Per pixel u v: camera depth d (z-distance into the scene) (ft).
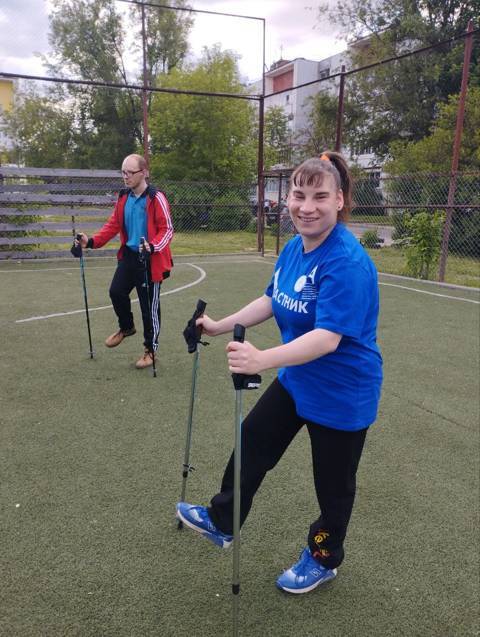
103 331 19.20
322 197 5.75
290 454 10.98
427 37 64.80
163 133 71.77
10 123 100.37
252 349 5.44
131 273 15.37
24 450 10.79
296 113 125.49
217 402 13.38
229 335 19.42
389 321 21.77
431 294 27.58
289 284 6.29
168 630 6.63
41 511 8.84
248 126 74.69
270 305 7.22
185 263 36.94
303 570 7.25
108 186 36.91
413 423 12.53
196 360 8.00
